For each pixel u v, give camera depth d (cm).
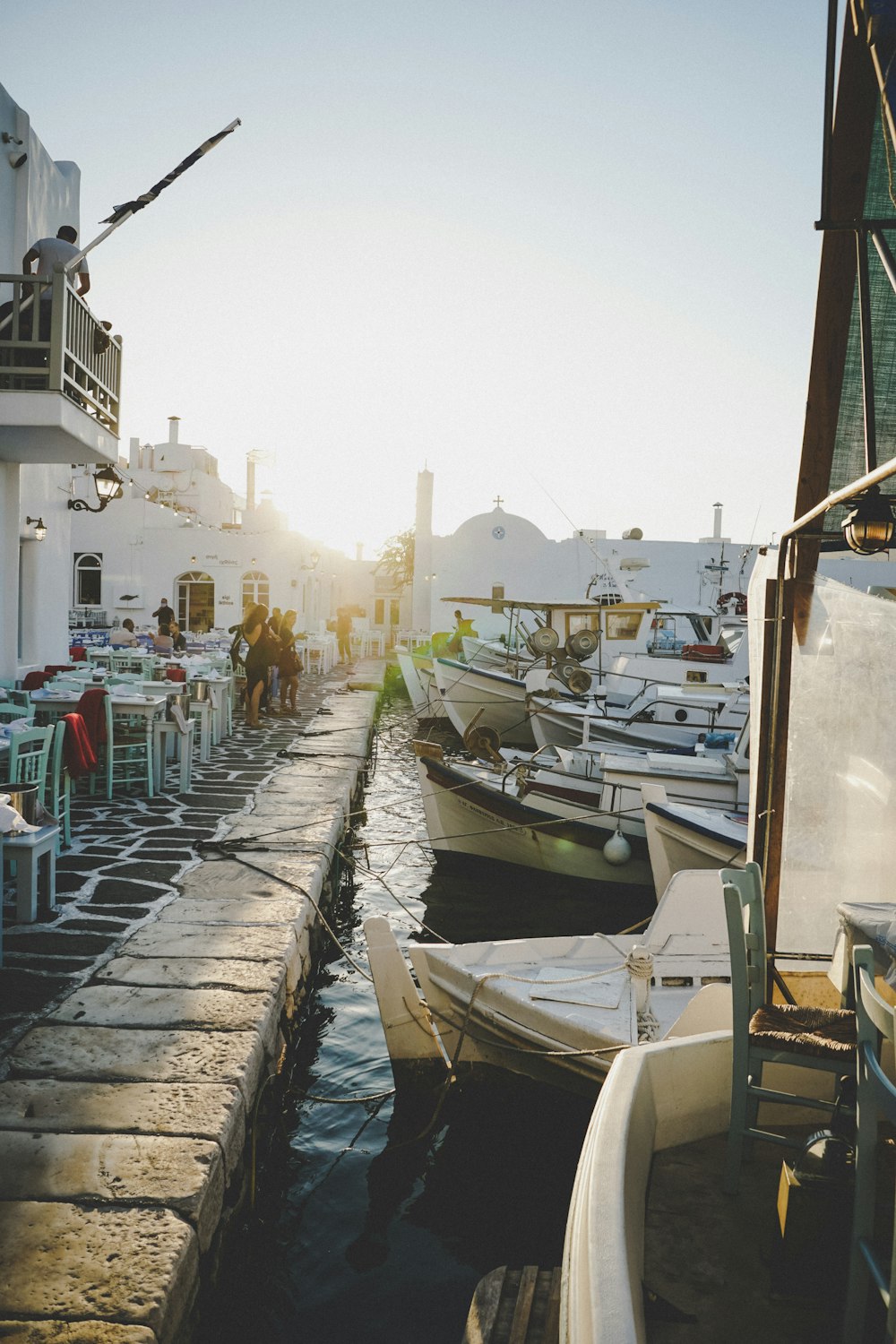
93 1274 285
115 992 503
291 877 755
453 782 1116
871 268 341
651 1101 289
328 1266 434
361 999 753
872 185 328
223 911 655
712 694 1433
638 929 936
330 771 1305
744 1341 225
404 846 1286
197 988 514
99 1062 422
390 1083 615
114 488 1268
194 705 1319
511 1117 561
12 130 1242
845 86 304
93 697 964
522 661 2223
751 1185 285
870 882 414
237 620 3553
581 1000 559
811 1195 237
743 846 819
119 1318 267
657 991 596
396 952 596
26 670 1346
